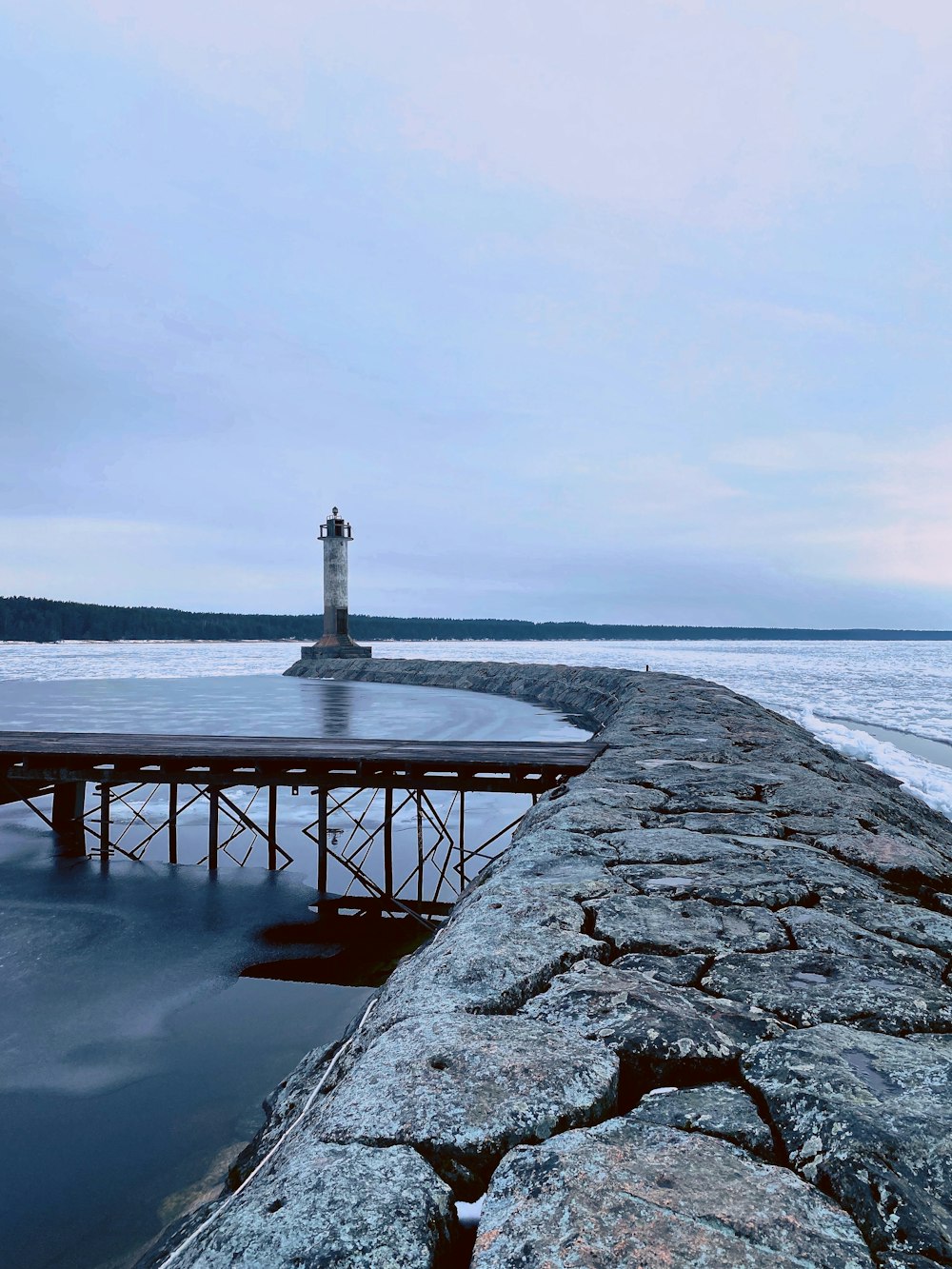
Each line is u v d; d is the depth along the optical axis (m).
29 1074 4.87
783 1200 1.62
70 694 34.06
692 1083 2.19
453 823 11.47
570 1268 1.42
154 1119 4.32
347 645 50.25
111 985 6.31
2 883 9.06
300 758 9.32
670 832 5.08
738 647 181.62
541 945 3.14
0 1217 3.49
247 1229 1.65
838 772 8.40
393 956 7.05
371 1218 1.61
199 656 88.88
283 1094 3.30
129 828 11.53
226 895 8.70
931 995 2.68
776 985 2.76
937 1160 1.68
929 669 70.06
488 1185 1.75
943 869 4.49
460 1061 2.22
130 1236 3.34
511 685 35.47
